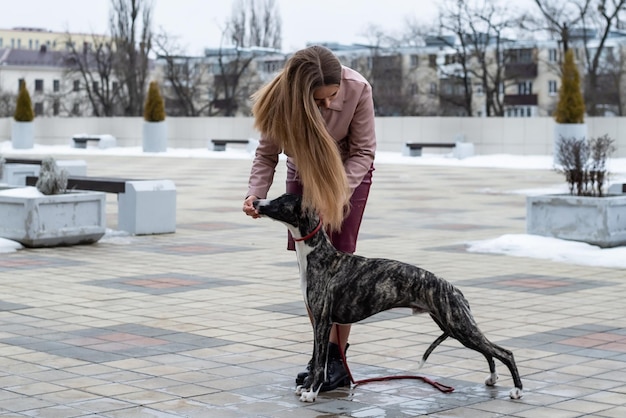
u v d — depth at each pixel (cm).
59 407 543
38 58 10331
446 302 543
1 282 1004
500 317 823
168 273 1077
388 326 782
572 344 718
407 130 3975
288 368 641
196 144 4562
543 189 2316
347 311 548
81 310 850
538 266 1131
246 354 682
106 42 7569
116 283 1002
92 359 664
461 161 3509
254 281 1020
